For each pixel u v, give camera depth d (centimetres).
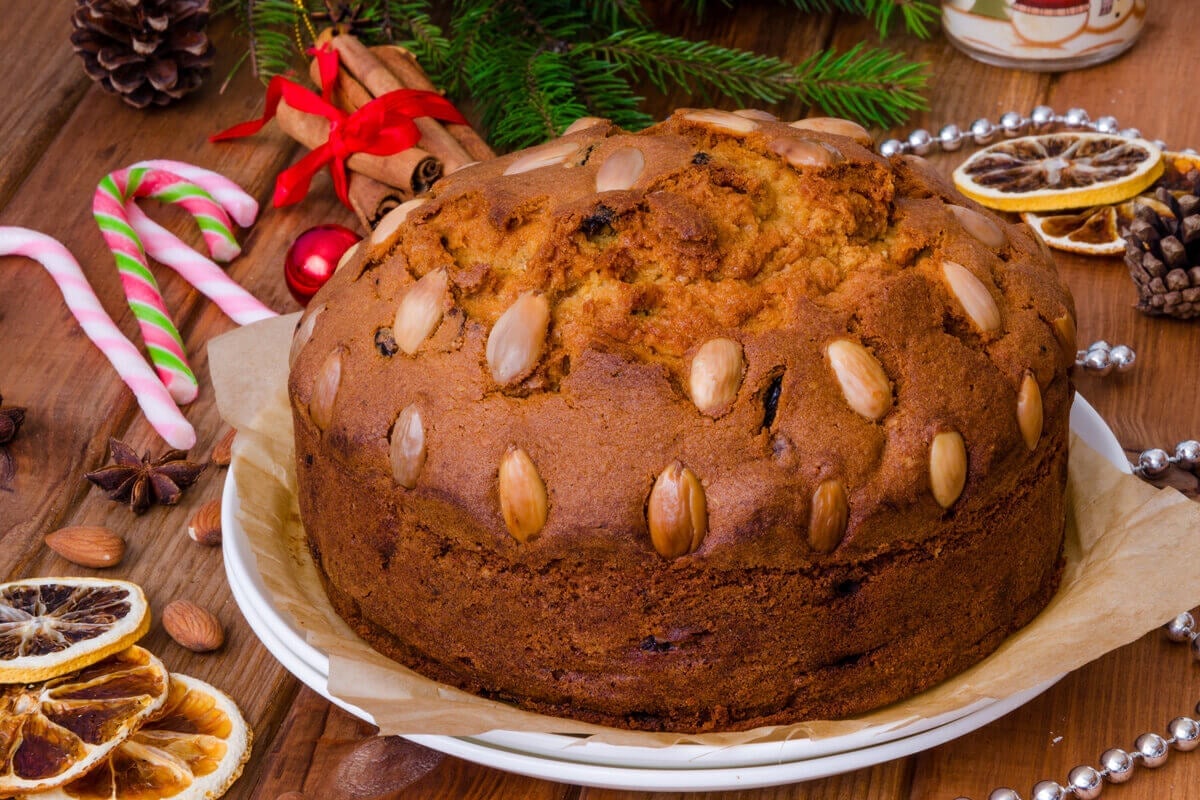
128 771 78
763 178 77
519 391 75
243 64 106
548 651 75
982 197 96
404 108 95
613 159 77
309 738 80
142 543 87
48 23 106
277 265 97
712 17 106
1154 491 80
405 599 77
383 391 76
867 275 76
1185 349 91
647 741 74
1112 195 95
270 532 82
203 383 93
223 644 83
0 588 83
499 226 77
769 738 74
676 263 75
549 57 97
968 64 104
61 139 102
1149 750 77
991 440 75
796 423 74
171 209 100
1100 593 78
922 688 76
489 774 78
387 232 79
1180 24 106
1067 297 79
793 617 75
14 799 77
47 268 95
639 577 74
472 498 74
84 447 90
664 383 74
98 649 80
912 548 75
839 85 99
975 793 77
